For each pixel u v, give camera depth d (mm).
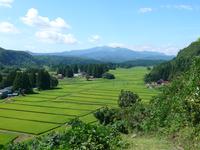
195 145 18531
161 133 24234
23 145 20469
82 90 179750
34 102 135625
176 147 18922
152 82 196875
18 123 92062
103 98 144125
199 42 154375
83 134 18578
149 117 29297
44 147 18609
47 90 186000
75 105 125938
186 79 27344
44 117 101375
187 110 22625
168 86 30422
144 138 23953
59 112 110250
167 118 25875
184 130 21422
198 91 22609
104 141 18344
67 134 19328
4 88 189000
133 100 74500
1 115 104625
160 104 28969
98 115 58000
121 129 29000
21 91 169875
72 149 17484
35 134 79312
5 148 20031
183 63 138625
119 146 18891
